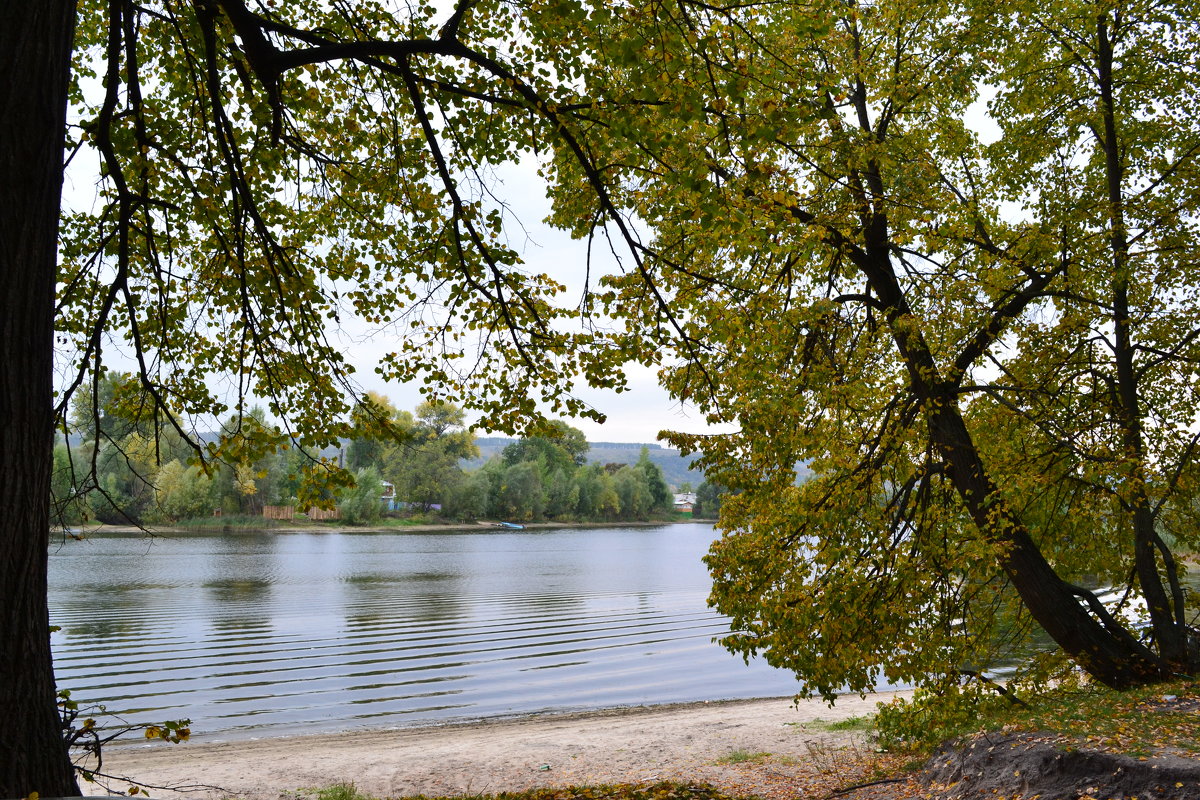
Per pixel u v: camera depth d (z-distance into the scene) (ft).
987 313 31.12
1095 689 32.27
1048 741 22.76
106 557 197.26
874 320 32.55
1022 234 32.60
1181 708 24.43
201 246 24.76
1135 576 36.37
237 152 18.51
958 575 32.99
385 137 23.43
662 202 21.71
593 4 16.49
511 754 42.80
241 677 68.49
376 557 220.43
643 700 62.64
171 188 22.62
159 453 20.24
